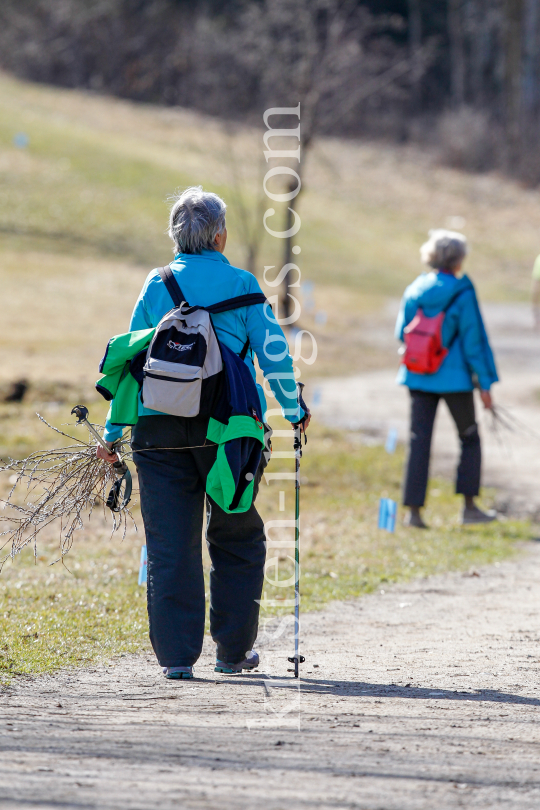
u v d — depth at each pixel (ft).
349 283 393.91
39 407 154.30
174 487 47.96
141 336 46.68
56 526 94.22
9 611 64.08
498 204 580.30
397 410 183.62
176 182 458.91
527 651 59.36
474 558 90.07
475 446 101.96
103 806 31.73
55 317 261.85
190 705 45.27
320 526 100.42
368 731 41.86
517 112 645.51
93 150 475.31
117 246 376.89
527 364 256.73
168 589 48.42
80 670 52.54
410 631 64.59
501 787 35.06
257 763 36.88
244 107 475.72
